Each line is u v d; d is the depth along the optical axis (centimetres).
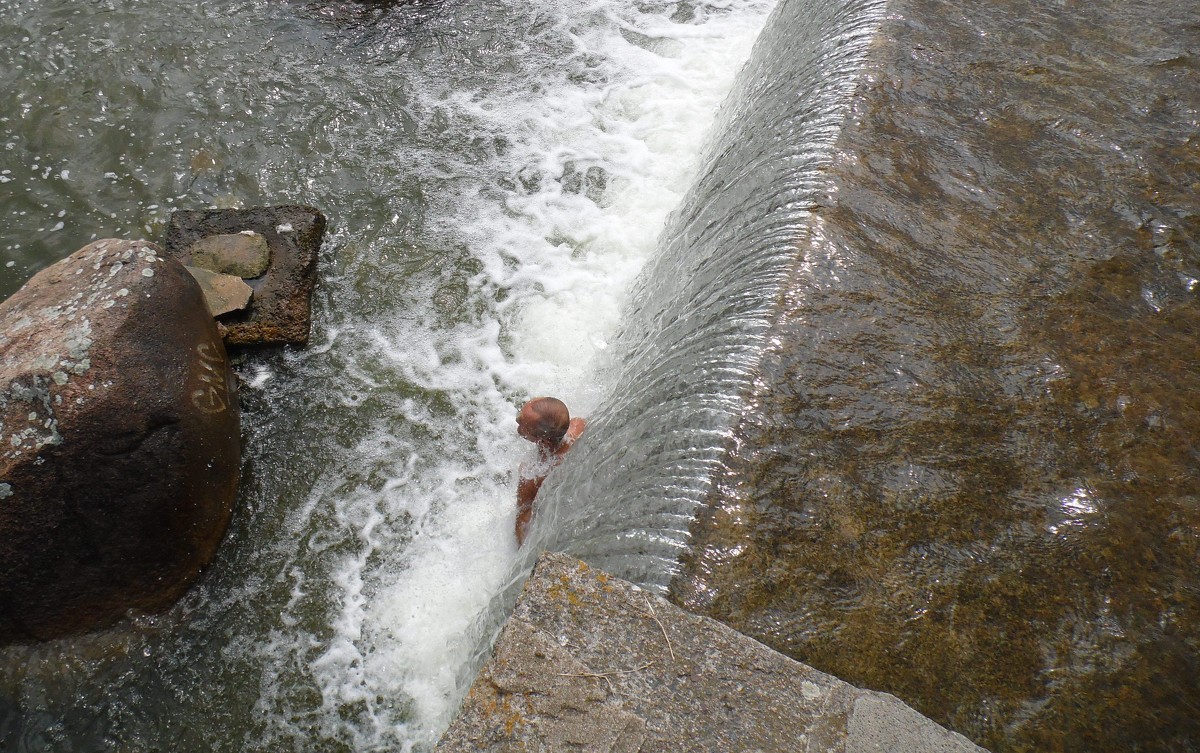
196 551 434
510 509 478
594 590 259
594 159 664
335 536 463
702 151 652
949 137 447
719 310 386
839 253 385
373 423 509
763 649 251
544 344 552
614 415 401
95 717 397
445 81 707
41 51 678
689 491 312
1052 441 330
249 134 645
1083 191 425
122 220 587
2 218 579
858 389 339
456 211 620
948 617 283
